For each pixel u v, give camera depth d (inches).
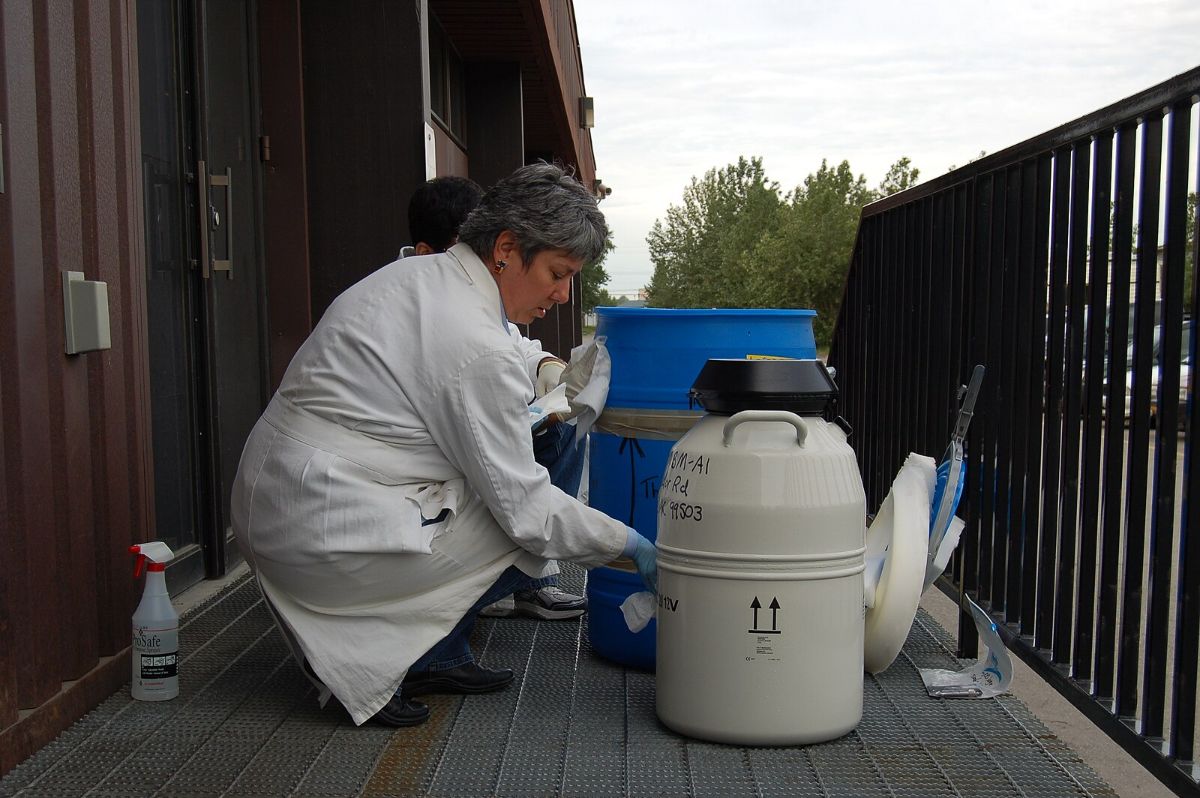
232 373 166.1
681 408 110.9
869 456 171.0
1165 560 83.7
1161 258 85.6
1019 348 114.1
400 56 181.9
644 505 113.5
